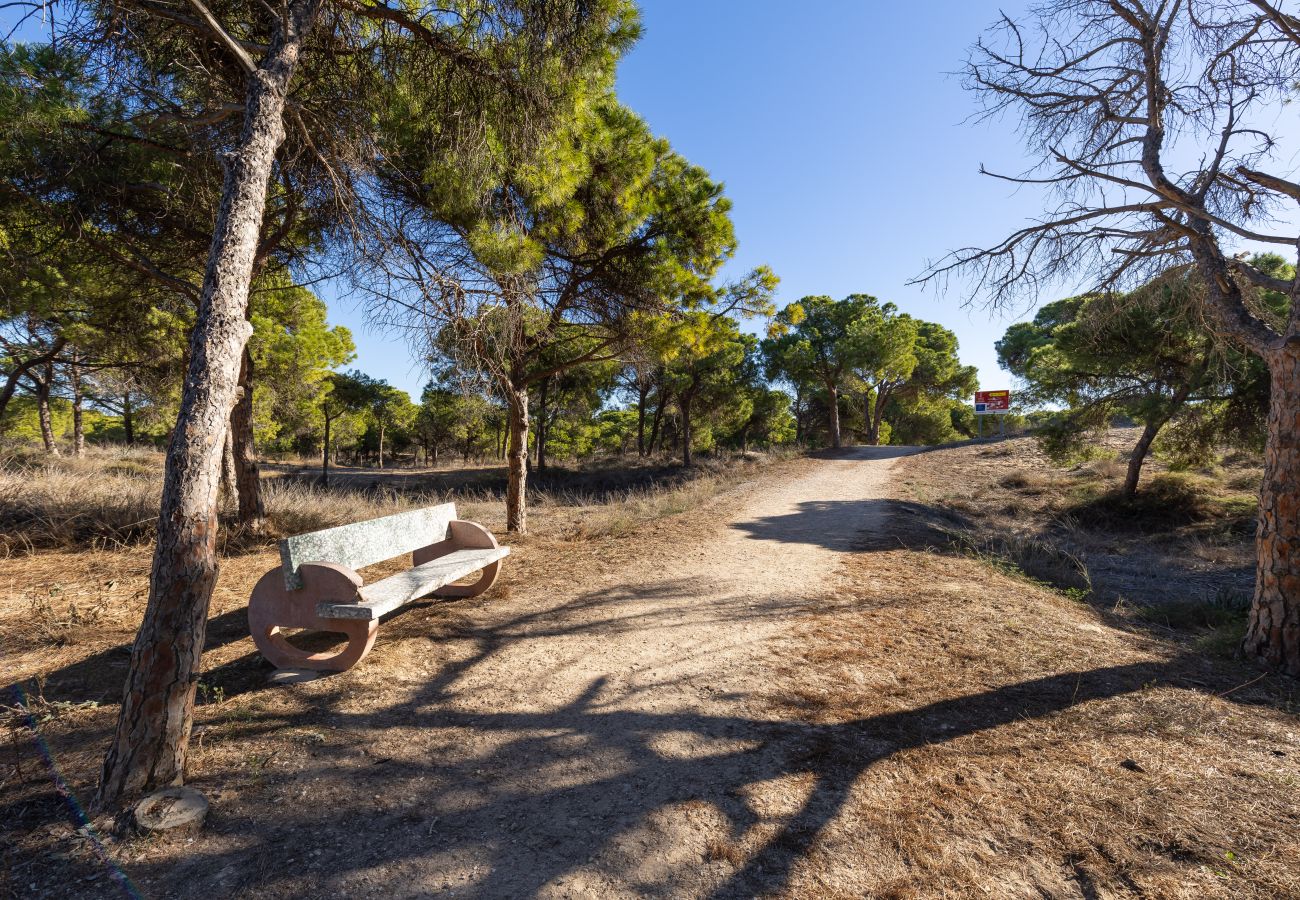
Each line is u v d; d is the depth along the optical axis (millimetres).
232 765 2881
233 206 2863
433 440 42969
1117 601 6859
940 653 4457
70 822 2416
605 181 7215
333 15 4633
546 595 5934
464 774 2885
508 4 4727
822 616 5309
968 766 2953
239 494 7965
